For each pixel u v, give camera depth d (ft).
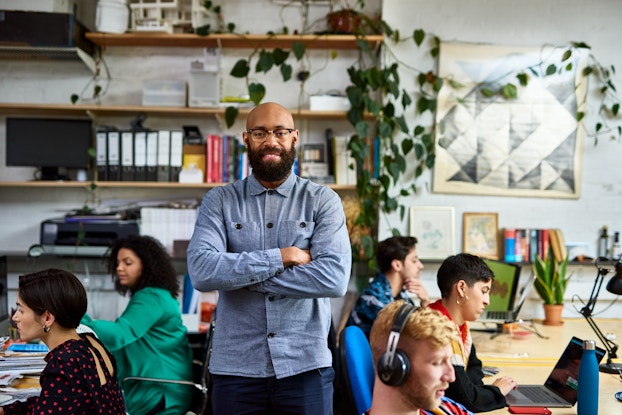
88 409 6.34
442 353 4.58
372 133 15.14
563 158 14.74
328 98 14.29
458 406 6.22
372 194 14.19
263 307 7.14
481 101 14.65
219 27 14.98
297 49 13.91
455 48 14.58
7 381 7.71
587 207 14.83
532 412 7.55
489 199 14.82
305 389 7.13
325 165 14.64
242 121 15.23
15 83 14.97
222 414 7.23
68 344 6.51
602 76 14.69
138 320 10.11
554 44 14.65
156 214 14.23
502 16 14.66
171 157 14.21
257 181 7.54
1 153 15.11
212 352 7.37
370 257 13.89
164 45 14.89
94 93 14.97
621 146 14.76
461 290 8.23
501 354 10.57
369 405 6.59
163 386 10.26
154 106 14.24
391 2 14.61
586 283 14.66
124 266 10.62
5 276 11.27
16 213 15.23
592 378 7.23
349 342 6.88
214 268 7.02
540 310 14.70
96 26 14.07
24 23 13.57
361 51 14.43
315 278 7.04
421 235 14.64
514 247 14.51
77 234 14.07
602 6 14.67
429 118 14.65
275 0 15.03
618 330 12.89
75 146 14.40
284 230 7.38
